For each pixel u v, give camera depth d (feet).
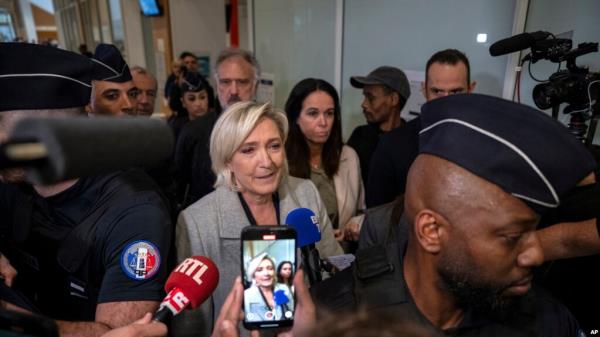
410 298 2.24
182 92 9.87
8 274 3.09
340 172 6.07
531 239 1.94
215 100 10.34
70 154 1.02
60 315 3.32
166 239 3.12
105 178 3.16
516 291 2.02
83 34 34.60
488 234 1.84
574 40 5.66
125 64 5.72
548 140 1.79
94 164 1.12
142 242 2.95
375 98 7.20
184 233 4.04
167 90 14.58
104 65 5.43
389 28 8.32
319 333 1.31
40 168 1.00
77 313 3.26
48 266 3.22
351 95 9.41
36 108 2.57
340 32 9.23
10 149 0.99
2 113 2.50
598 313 3.34
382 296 2.26
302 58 10.52
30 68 2.54
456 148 1.87
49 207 3.15
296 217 3.34
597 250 2.38
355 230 5.21
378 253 2.45
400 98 7.25
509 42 4.95
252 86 7.51
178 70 14.26
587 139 4.38
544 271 3.51
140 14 22.75
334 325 1.30
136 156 1.29
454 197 1.86
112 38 27.07
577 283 3.42
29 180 1.07
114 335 2.26
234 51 7.51
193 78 9.61
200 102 9.58
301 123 5.78
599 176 2.65
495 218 1.80
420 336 1.26
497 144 1.80
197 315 3.84
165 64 19.61
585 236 2.36
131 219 3.01
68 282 3.19
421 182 2.02
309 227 3.36
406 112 8.32
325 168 5.98
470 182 1.82
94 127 1.12
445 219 1.91
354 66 9.22
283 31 11.01
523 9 6.20
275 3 11.09
